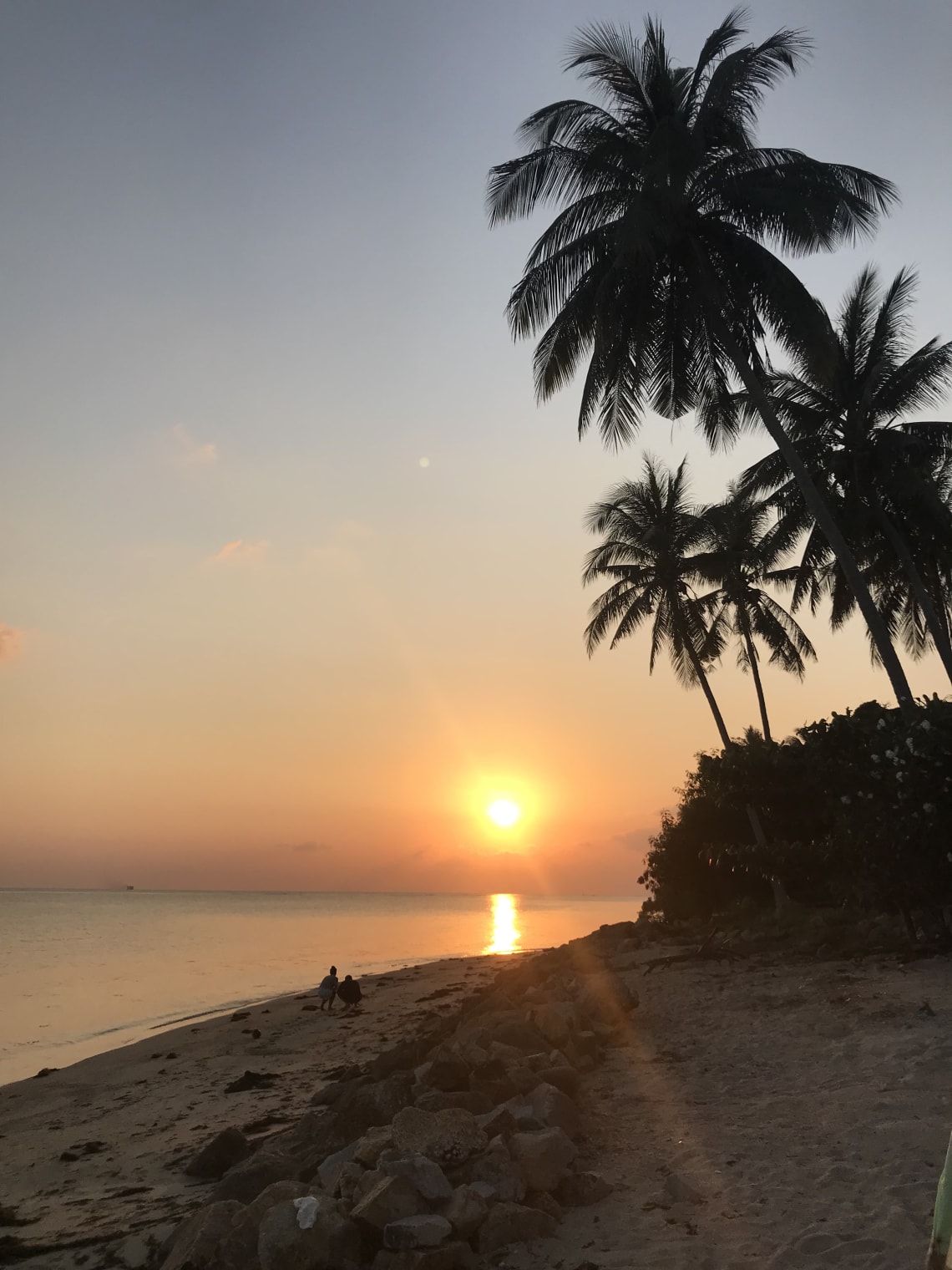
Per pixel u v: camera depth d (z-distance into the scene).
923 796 12.73
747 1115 6.71
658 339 20.52
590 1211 5.10
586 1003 10.88
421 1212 4.71
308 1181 5.96
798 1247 4.29
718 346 20.28
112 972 38.50
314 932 78.62
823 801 21.00
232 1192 5.94
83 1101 13.55
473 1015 11.75
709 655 34.06
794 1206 4.85
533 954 39.31
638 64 19.75
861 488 25.20
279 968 41.03
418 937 70.19
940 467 27.61
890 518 26.98
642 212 17.02
